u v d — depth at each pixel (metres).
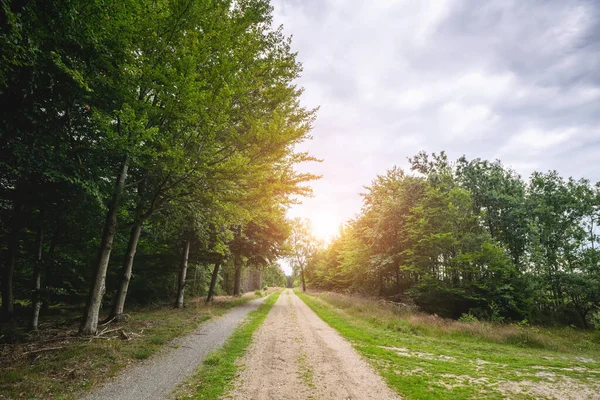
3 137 6.77
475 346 11.38
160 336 9.52
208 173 8.69
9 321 11.25
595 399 6.22
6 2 4.55
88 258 16.48
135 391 5.41
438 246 23.36
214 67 7.35
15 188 9.07
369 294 30.89
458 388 6.38
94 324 9.23
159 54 7.62
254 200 9.59
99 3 5.84
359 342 10.75
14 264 12.13
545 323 24.09
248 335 10.99
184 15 7.45
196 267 26.05
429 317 17.11
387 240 28.08
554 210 29.23
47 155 7.23
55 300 16.98
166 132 8.16
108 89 7.60
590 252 25.88
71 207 9.84
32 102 6.96
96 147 8.58
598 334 17.05
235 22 8.05
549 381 7.33
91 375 5.91
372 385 6.33
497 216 31.39
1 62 5.02
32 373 5.71
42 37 5.76
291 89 9.80
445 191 27.73
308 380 6.48
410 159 31.83
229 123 9.02
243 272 45.94
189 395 5.37
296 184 10.33
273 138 8.31
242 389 5.77
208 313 15.85
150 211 10.28
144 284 21.00
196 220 12.44
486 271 22.61
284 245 25.03
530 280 23.61
